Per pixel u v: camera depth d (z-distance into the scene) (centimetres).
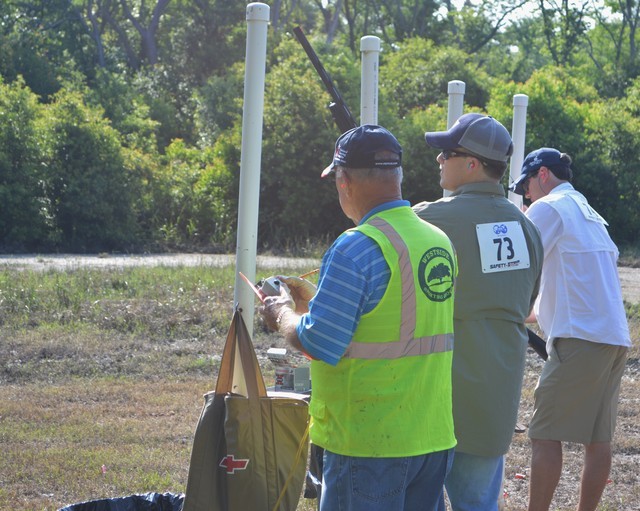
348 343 342
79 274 1747
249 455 409
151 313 1386
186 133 4600
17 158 2847
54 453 738
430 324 358
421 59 4353
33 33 4938
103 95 3919
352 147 364
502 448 434
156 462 720
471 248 433
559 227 550
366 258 345
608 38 7406
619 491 690
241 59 5391
